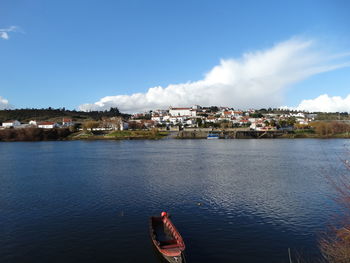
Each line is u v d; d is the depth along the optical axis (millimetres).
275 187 59125
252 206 45844
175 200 49812
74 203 48688
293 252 30094
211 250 30812
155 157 117062
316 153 126000
